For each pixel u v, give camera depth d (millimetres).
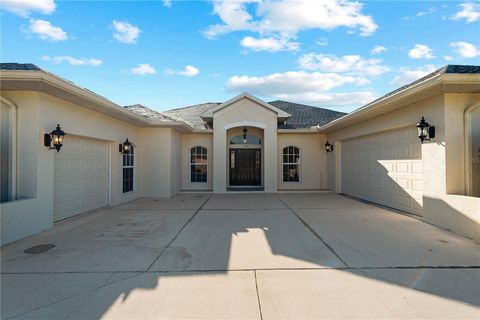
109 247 5172
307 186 14672
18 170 6320
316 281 3668
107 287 3527
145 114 12508
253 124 13508
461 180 6504
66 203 7695
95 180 9234
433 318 2803
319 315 2863
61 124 7219
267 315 2871
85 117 8273
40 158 6465
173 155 12742
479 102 6492
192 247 5168
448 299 3174
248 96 13414
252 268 4137
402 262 4320
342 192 13125
